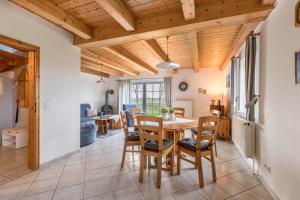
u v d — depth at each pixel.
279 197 1.88
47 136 2.85
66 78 3.24
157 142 2.39
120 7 2.21
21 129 3.93
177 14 2.45
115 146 4.07
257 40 2.61
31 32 2.54
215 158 3.26
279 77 1.91
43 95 2.75
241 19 2.26
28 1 2.00
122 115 2.96
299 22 1.51
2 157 3.21
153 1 2.24
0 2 2.15
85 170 2.70
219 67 5.98
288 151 1.72
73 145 3.47
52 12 2.28
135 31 2.71
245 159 3.08
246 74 2.78
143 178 2.44
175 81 6.66
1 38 2.16
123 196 2.00
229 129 4.68
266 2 1.96
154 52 3.81
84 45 3.36
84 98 7.13
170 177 2.47
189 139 2.68
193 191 2.11
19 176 2.47
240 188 2.19
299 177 1.54
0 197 1.95
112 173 2.60
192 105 6.29
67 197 1.97
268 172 2.17
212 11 2.25
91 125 4.45
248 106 2.66
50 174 2.54
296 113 1.59
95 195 2.01
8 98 4.32
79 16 2.65
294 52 1.62
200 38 3.43
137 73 7.26
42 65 2.73
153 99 7.43
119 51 3.99
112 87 8.07
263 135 2.35
